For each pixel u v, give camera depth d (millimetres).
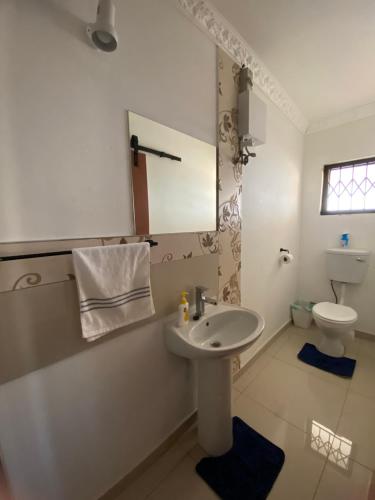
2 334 672
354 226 2248
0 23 620
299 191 2484
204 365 1151
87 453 912
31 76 677
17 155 671
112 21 718
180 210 1177
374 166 2117
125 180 937
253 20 1205
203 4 1094
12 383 707
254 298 1872
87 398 886
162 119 1040
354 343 2201
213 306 1358
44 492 813
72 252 734
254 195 1729
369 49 1409
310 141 2441
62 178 762
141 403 1085
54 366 788
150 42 961
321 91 1866
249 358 1868
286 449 1209
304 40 1346
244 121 1414
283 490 1023
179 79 1095
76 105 773
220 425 1154
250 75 1418
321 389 1635
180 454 1208
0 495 718
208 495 1021
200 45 1177
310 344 2188
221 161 1373
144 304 940
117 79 869
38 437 776
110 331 896
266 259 1985
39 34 681
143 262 923
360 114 2107
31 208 707
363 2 1100
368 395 1568
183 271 1217
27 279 702
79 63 767
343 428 1329
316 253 2518
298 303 2633
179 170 1147
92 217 847
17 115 663
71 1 731
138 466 1095
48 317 753
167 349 1168
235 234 1563
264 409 1472
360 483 1041
